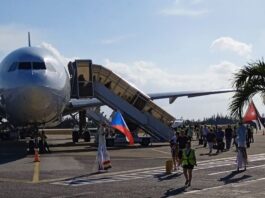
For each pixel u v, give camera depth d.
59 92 27.78
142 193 13.99
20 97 26.41
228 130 34.19
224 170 20.05
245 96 16.31
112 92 37.06
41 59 28.22
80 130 42.72
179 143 20.02
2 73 28.48
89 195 13.60
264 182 16.39
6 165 21.84
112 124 21.84
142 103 38.50
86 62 36.09
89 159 24.83
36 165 21.84
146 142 36.78
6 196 13.42
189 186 15.42
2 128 36.75
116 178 17.39
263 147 36.44
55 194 13.77
